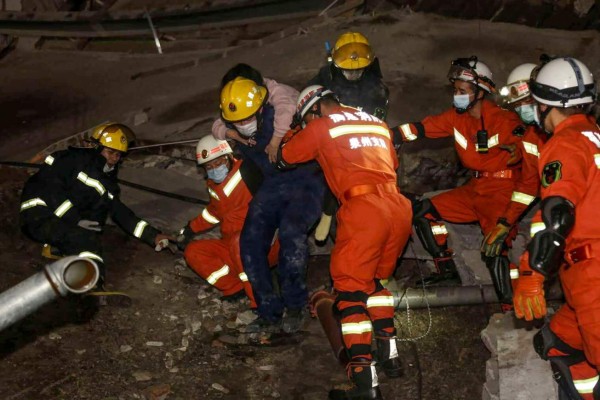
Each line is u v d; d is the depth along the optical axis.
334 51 5.52
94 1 10.99
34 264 5.80
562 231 3.45
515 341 4.43
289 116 5.18
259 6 9.80
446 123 5.39
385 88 5.61
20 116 8.74
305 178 5.38
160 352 5.07
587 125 3.70
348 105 5.51
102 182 5.63
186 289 5.73
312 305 5.18
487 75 5.17
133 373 4.84
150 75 9.22
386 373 4.70
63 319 5.21
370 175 4.63
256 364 5.00
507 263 5.18
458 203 5.51
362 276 4.55
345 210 4.60
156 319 5.38
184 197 6.55
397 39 8.33
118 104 8.72
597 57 7.80
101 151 5.70
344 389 4.64
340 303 4.57
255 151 5.38
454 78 5.14
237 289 5.60
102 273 5.53
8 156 8.02
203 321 5.40
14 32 10.35
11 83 9.54
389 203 4.60
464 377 4.78
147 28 10.13
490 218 5.33
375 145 4.74
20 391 4.57
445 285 5.61
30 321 5.12
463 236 5.73
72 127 8.44
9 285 5.52
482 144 5.17
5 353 4.85
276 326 5.28
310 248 5.95
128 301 5.48
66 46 10.45
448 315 5.32
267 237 5.34
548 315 4.97
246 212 5.47
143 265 5.95
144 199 6.59
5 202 6.46
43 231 5.51
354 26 8.82
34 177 5.66
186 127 7.83
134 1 10.56
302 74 8.29
